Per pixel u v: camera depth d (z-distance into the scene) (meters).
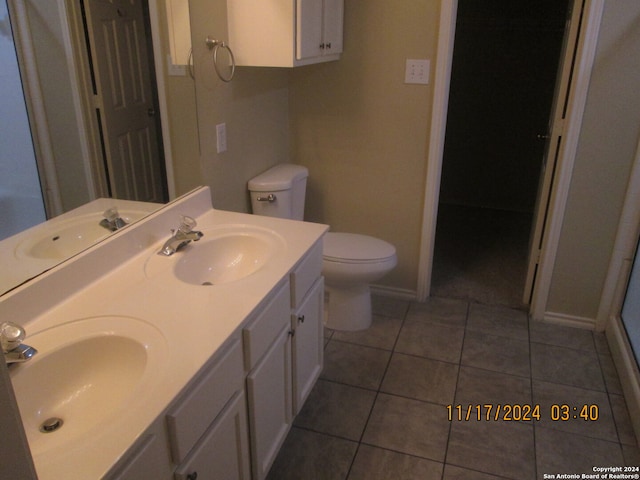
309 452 1.99
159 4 1.80
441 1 2.52
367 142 2.93
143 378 1.12
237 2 2.19
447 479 1.87
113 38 1.60
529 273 2.94
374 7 2.66
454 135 4.60
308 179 3.14
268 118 2.79
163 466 1.10
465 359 2.56
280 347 1.71
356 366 2.50
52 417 1.16
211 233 1.92
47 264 1.40
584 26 2.35
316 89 2.92
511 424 2.13
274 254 1.75
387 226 3.06
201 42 2.08
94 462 0.90
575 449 2.01
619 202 2.56
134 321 1.33
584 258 2.72
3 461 0.61
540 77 4.21
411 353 2.61
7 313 1.26
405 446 2.02
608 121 2.45
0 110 1.24
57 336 1.25
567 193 2.62
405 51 2.68
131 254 1.69
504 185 4.62
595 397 2.30
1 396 0.60
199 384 1.19
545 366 2.51
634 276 2.54
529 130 4.39
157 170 1.89
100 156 1.59
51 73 1.39
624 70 2.36
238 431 1.46
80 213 1.52
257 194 2.64
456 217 4.49
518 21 4.11
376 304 3.08
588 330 2.82
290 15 2.14
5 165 1.26
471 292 3.22
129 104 1.70
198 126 2.15
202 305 1.41
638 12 2.27
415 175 2.90
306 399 2.23
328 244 2.72
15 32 1.27
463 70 4.37
